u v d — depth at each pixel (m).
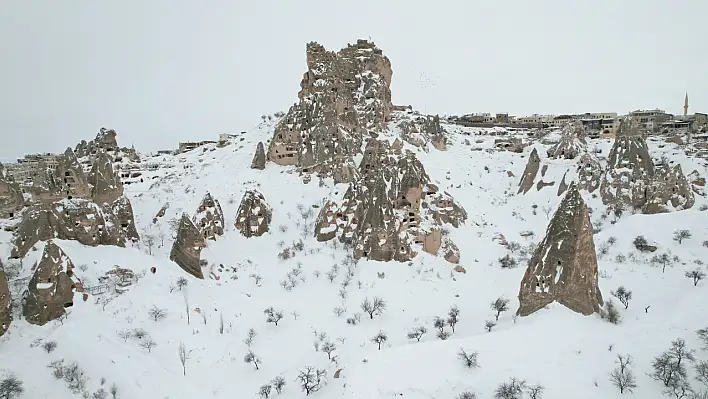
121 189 77.31
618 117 176.50
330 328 53.91
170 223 73.88
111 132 112.88
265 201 77.25
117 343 47.25
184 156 131.00
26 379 41.78
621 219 80.56
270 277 64.44
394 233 66.12
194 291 58.62
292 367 48.38
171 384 45.09
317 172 90.31
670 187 81.19
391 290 60.34
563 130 113.69
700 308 50.53
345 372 45.19
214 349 50.19
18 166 142.62
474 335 49.19
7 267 54.62
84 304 50.75
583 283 51.09
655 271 61.59
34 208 58.69
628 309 53.16
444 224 78.31
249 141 121.38
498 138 139.38
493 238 77.94
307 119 98.06
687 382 41.44
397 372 43.81
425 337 51.09
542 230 82.25
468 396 40.66
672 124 156.50
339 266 65.81
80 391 41.75
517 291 60.59
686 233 68.25
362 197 73.44
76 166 65.81
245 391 45.66
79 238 58.69
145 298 54.16
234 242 70.88
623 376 42.31
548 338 47.47
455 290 62.31
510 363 44.31
